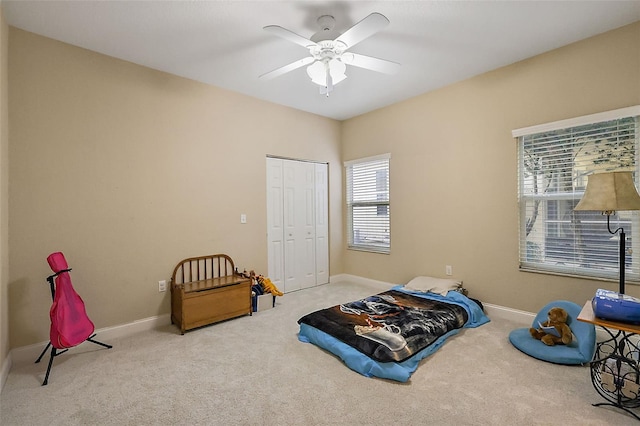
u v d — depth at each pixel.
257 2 2.11
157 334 2.87
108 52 2.77
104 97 2.79
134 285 2.95
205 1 2.09
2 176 2.13
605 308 1.69
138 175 2.98
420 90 3.73
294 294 4.19
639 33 2.37
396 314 2.79
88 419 1.71
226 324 3.11
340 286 4.61
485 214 3.30
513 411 1.71
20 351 2.35
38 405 1.83
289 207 4.33
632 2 2.14
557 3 2.15
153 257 3.07
